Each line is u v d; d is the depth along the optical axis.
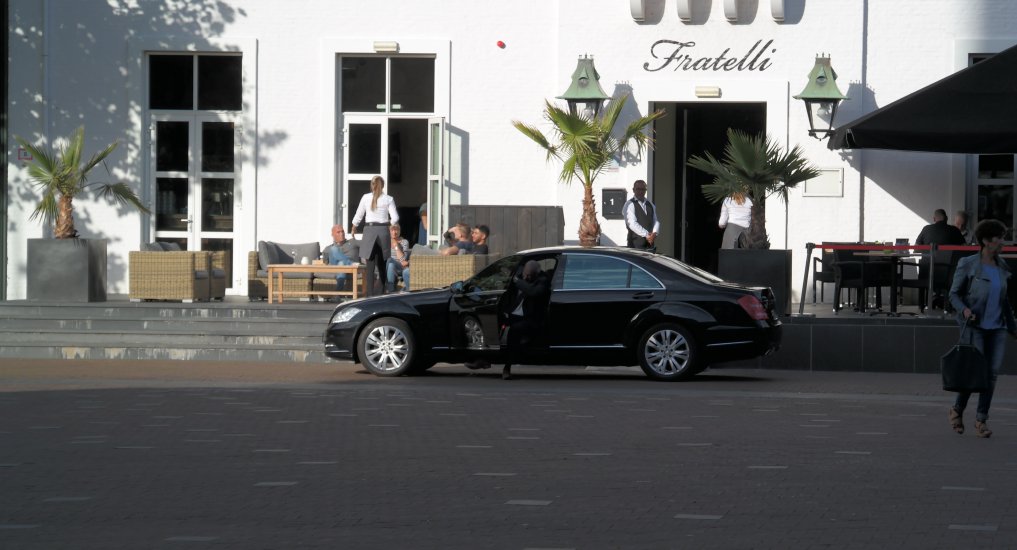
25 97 86.19
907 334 64.94
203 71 86.75
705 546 26.47
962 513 29.92
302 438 41.78
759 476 34.88
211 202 86.69
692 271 60.56
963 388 42.41
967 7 80.62
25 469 35.75
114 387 57.06
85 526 28.39
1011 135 66.56
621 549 26.17
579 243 83.00
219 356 70.12
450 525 28.48
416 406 50.50
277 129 85.94
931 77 80.94
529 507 30.52
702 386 58.38
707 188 68.38
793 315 67.94
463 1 84.62
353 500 31.38
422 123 86.12
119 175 86.50
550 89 84.12
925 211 81.06
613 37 82.81
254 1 85.56
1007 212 81.25
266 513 29.81
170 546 26.44
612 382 60.19
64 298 74.81
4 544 26.62
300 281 79.25
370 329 61.97
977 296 43.62
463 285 61.59
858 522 28.88
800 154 73.31
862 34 81.19
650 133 83.25
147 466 36.31
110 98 86.12
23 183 86.25
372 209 77.88
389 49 84.81
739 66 82.06
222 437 41.94
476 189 84.81
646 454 38.72
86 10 85.94
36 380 59.84
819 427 45.12
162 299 75.75
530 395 54.50
